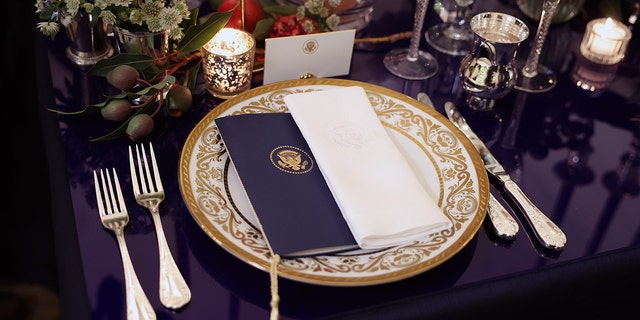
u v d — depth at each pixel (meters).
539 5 1.05
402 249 0.64
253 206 0.66
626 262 0.72
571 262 0.69
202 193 0.68
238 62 0.81
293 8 0.95
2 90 1.44
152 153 0.75
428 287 0.65
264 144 0.73
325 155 0.71
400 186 0.69
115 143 0.78
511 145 0.85
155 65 0.81
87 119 0.81
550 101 0.94
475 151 0.75
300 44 0.86
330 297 0.63
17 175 1.39
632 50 1.07
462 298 0.65
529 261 0.69
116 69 0.75
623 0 1.12
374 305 0.62
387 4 1.11
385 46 1.00
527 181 0.79
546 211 0.75
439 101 0.91
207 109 0.85
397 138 0.79
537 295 0.69
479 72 0.86
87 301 0.60
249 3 0.90
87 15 0.84
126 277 0.61
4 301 1.25
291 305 0.61
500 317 0.69
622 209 0.77
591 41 1.02
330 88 0.84
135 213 0.69
